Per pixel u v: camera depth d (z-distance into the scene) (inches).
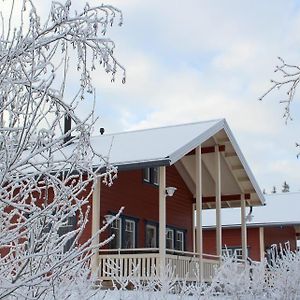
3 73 125.7
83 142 131.8
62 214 130.1
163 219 600.7
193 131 702.5
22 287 131.0
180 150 624.1
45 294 134.6
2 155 123.0
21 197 133.3
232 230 1173.1
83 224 133.4
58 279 133.0
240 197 849.5
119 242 713.0
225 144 759.7
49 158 127.6
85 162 132.8
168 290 282.0
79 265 146.0
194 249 878.4
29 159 122.5
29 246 129.9
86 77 135.0
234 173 813.9
